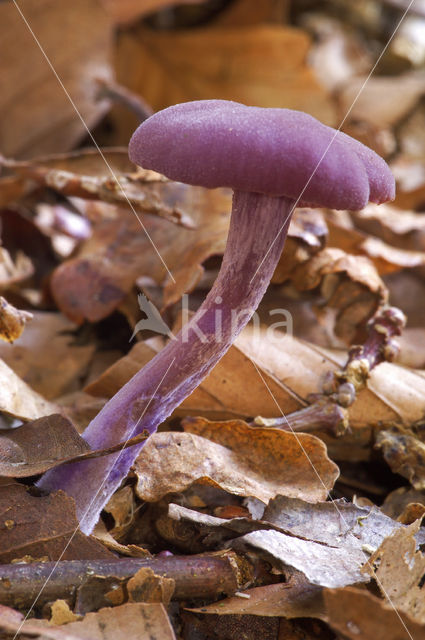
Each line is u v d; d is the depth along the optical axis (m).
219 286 0.18
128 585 0.18
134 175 0.23
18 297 0.25
